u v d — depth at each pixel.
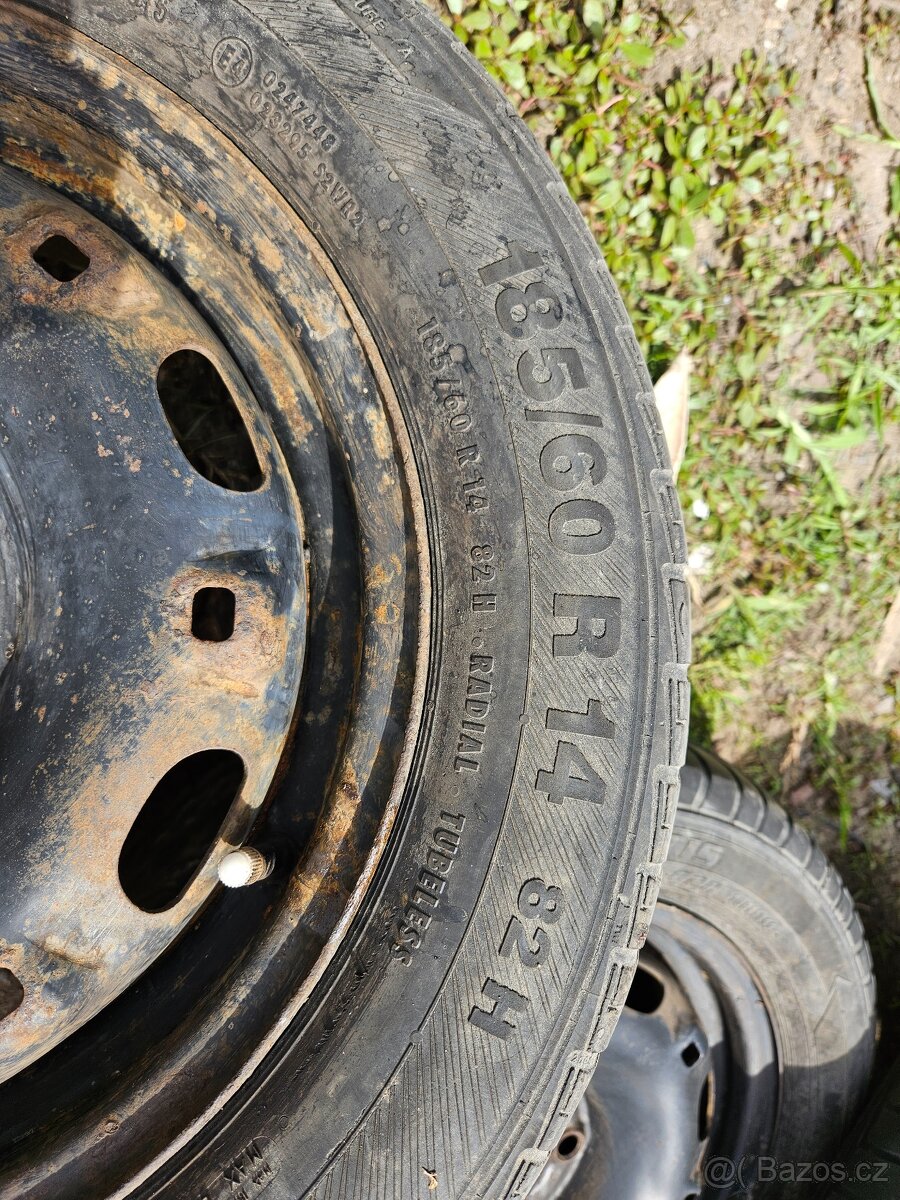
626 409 0.35
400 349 0.35
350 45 0.35
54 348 0.31
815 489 0.55
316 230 0.35
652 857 0.35
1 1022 0.31
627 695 0.35
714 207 0.53
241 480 0.45
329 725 0.36
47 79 0.35
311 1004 0.35
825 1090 0.48
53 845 0.31
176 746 0.32
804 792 0.56
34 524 0.30
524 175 0.35
